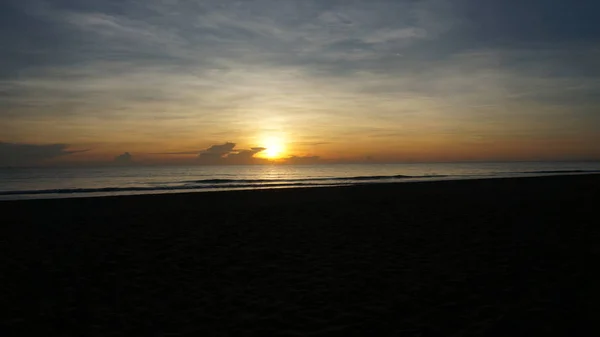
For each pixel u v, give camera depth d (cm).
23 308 463
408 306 454
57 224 1000
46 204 1444
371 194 1783
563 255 645
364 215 1123
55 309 460
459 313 429
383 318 423
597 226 888
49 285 541
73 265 634
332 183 3150
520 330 380
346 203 1423
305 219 1065
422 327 397
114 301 484
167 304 474
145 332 400
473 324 399
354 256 677
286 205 1382
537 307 435
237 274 586
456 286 516
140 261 657
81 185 3194
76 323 422
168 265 635
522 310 428
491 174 5016
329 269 606
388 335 381
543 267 583
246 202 1504
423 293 494
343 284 536
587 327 382
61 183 3519
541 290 487
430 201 1451
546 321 398
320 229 920
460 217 1056
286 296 496
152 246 761
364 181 3450
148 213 1198
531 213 1100
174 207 1350
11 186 3112
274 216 1123
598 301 446
